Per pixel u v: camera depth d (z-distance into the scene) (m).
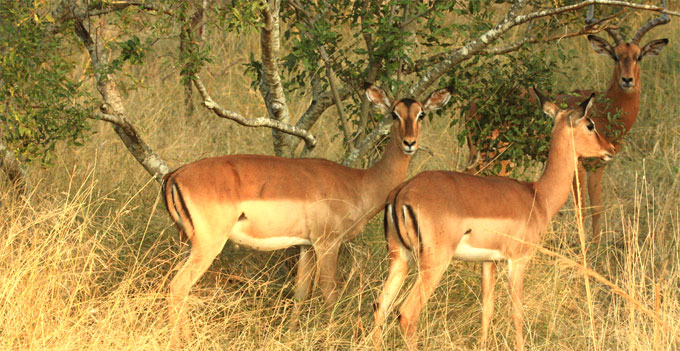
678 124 18.81
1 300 9.01
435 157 16.91
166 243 12.04
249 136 17.69
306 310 11.05
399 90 12.71
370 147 12.28
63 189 13.33
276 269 12.32
